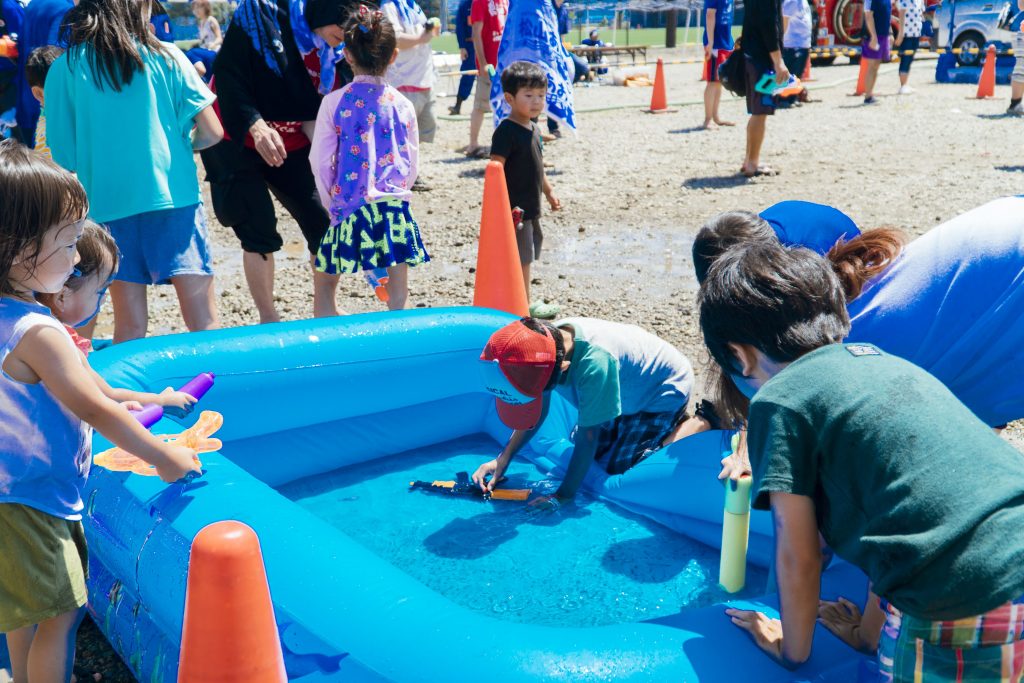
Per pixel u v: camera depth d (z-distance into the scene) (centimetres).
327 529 246
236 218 486
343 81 487
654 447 375
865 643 225
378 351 396
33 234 209
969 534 173
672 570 321
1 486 221
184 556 242
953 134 1123
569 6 2480
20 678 254
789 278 200
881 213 753
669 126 1266
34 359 216
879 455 182
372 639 213
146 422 271
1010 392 273
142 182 404
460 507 364
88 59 396
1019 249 262
